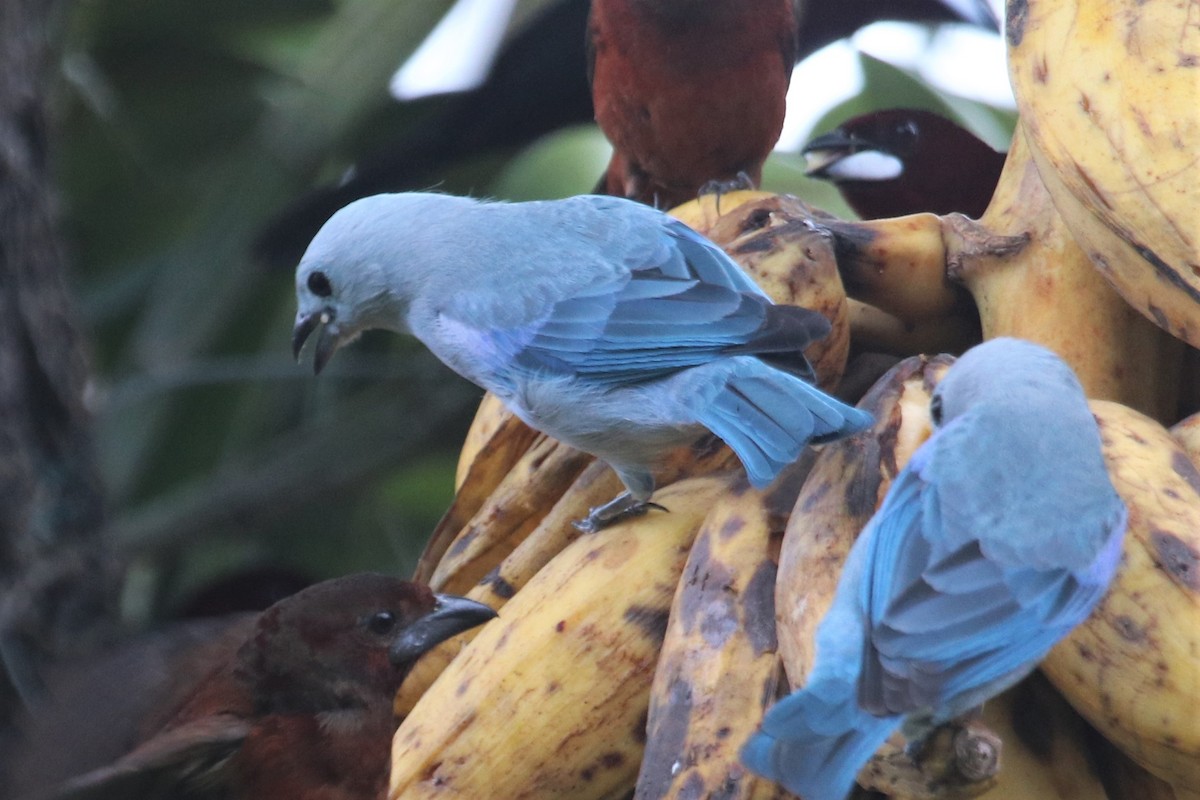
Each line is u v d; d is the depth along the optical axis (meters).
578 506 7.66
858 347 7.92
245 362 12.43
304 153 12.34
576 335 7.89
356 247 8.77
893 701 5.06
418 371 12.15
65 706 7.62
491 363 8.17
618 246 8.23
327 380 12.86
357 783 7.78
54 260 11.66
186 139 14.15
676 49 11.40
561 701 6.55
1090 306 6.98
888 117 11.74
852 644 5.27
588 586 6.73
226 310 12.56
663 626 6.61
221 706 7.66
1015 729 6.20
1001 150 12.63
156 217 14.02
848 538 6.15
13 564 11.02
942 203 11.62
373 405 12.24
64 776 7.40
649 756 6.08
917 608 5.29
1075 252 7.04
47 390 11.38
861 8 12.32
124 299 13.17
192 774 7.41
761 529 6.50
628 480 7.72
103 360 13.62
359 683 7.79
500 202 8.91
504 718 6.57
